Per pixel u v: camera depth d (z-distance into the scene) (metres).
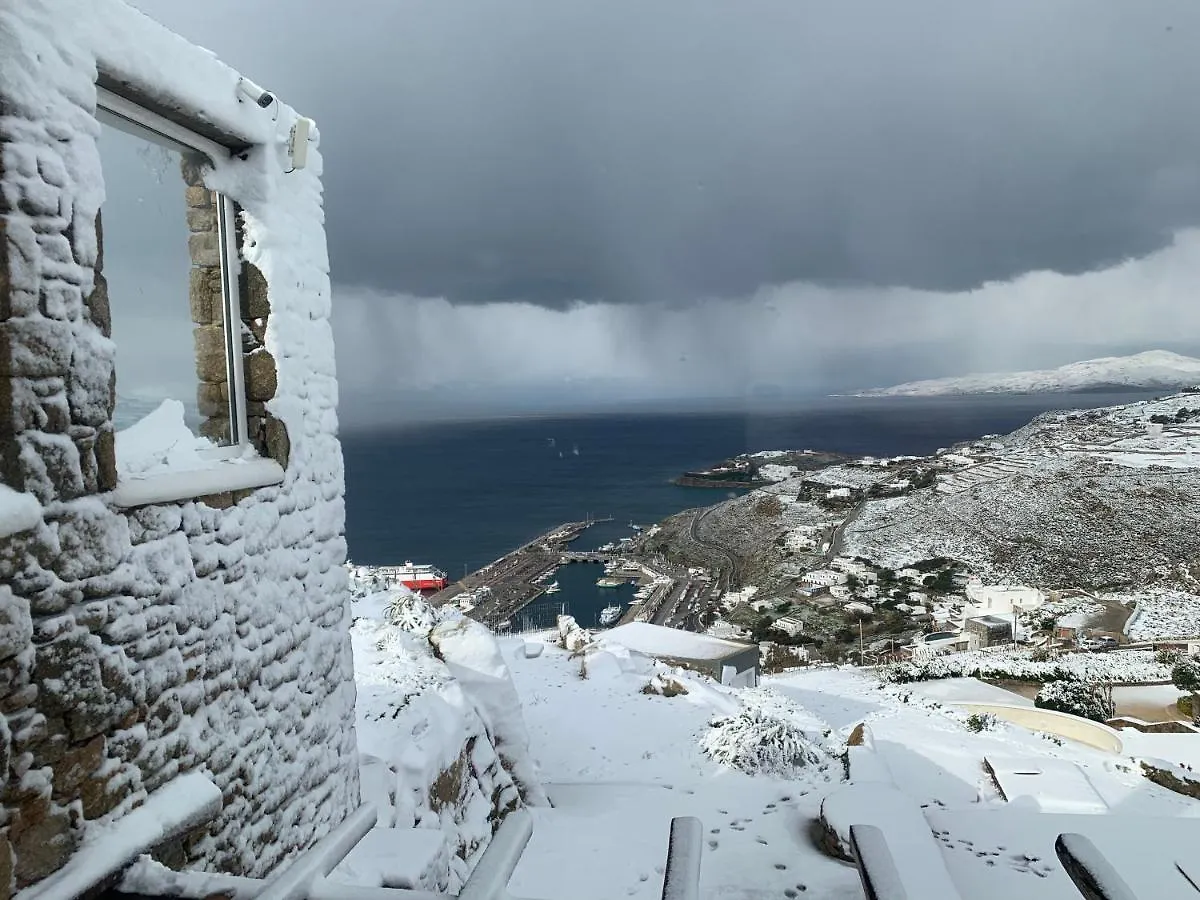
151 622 2.86
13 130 2.32
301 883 2.22
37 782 2.38
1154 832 5.59
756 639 44.09
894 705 20.38
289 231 3.88
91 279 2.61
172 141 3.36
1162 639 35.12
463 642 8.41
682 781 8.80
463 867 5.84
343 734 4.33
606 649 15.01
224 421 3.72
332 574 4.25
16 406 2.34
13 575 2.31
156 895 2.59
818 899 5.14
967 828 5.85
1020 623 40.84
